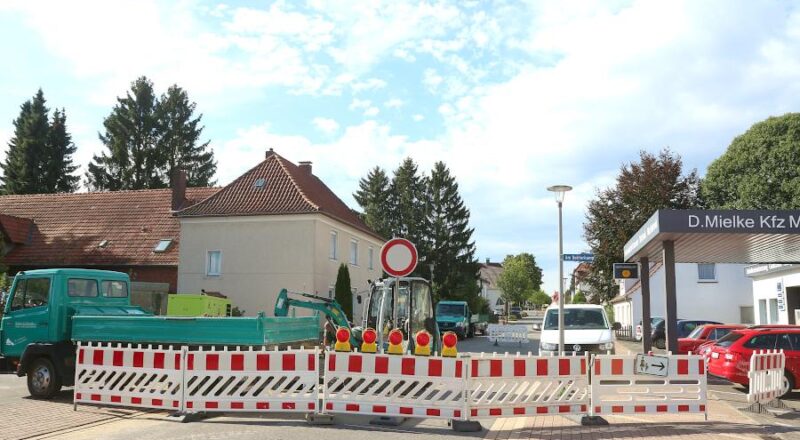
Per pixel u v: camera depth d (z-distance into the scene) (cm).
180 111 6047
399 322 1245
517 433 953
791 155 4084
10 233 3375
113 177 5822
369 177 7019
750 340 1424
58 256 3322
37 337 1273
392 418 1014
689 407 1038
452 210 6550
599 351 1614
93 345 1227
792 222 1320
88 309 1315
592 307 1831
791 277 2550
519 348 3045
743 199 4250
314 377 1013
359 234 3597
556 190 1452
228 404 1030
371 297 1306
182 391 1041
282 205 3014
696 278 3762
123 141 5800
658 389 1040
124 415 1073
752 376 1166
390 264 1040
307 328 1368
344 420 1037
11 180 5516
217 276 3023
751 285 3694
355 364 1006
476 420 978
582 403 1027
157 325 1181
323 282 3041
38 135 5594
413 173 6750
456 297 6353
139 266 3177
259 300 2959
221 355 1038
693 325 2580
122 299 1429
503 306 10588
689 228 1342
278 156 3450
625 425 1022
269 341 1158
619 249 4041
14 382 1524
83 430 951
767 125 4238
